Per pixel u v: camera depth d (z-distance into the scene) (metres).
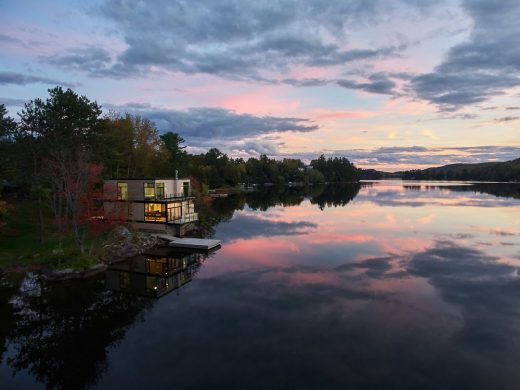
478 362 17.70
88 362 18.33
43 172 37.75
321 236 50.28
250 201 106.50
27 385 16.70
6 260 33.81
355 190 169.88
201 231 54.72
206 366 17.62
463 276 31.23
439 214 72.25
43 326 22.58
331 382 16.20
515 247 42.19
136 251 39.44
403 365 17.48
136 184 48.62
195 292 27.95
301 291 27.88
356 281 30.16
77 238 34.06
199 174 118.00
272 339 20.22
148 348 19.47
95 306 25.52
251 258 38.09
